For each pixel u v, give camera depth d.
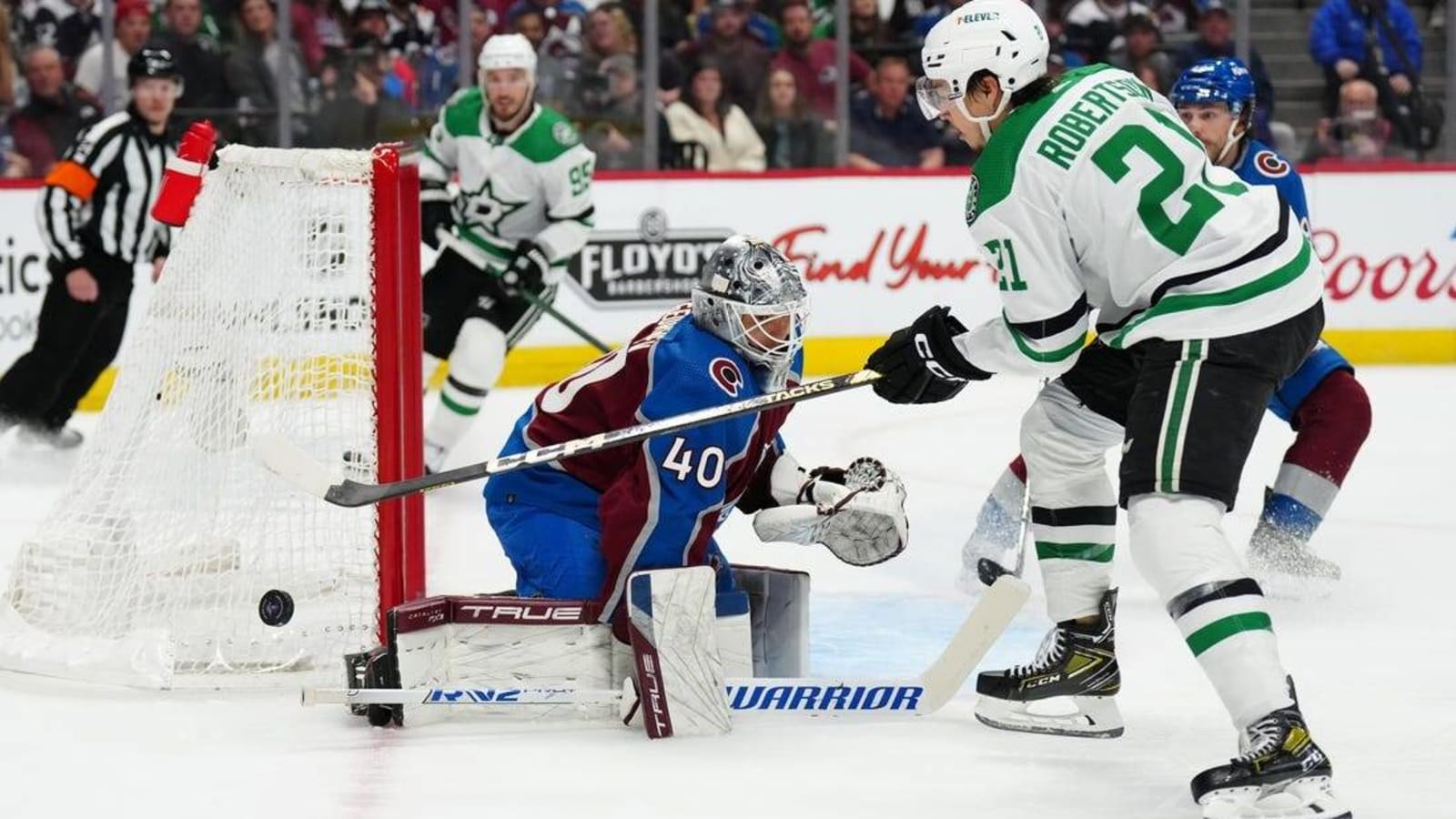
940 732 9.27
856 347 25.41
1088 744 9.07
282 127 25.16
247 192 10.57
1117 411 8.99
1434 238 26.27
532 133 17.94
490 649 9.39
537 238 18.08
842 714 9.50
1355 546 14.76
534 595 9.85
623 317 24.77
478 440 20.77
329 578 10.49
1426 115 27.39
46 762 8.73
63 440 20.11
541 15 25.64
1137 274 8.33
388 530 10.20
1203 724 9.47
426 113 25.67
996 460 19.22
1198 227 8.20
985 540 12.84
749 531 15.39
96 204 19.44
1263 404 8.19
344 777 8.43
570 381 9.74
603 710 9.41
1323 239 25.97
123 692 9.98
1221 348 8.12
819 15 26.09
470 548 14.62
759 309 8.98
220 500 10.37
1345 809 7.52
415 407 10.57
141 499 10.45
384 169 10.24
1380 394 23.75
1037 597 12.61
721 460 8.98
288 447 9.00
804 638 9.91
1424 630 11.77
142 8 24.38
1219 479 7.99
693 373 9.02
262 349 10.52
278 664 10.12
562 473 9.76
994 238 8.36
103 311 19.69
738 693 9.12
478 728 9.26
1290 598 12.73
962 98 8.62
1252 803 7.56
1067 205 8.24
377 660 9.19
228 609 10.23
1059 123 8.26
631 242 24.70
